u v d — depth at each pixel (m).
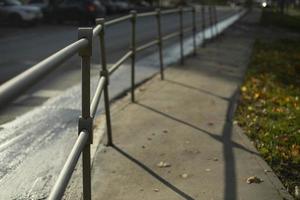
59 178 2.72
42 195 4.85
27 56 14.73
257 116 7.34
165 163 5.39
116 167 5.28
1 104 1.80
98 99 4.36
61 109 8.11
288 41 20.50
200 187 4.80
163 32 24.64
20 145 6.28
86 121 3.48
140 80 10.70
